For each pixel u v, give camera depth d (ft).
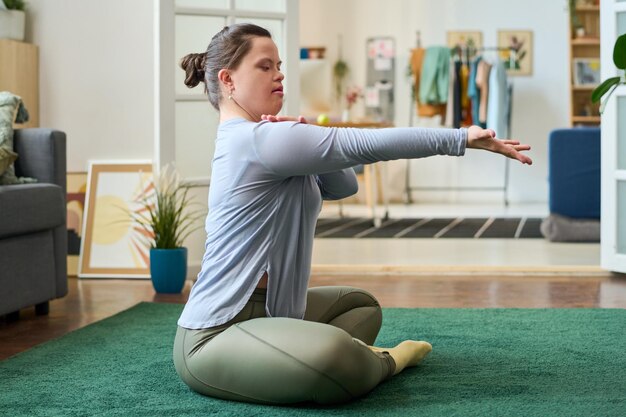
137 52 17.53
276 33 17.40
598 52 35.01
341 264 18.30
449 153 7.29
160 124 16.03
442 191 36.99
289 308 8.07
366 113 36.91
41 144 13.64
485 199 36.78
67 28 17.63
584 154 22.29
